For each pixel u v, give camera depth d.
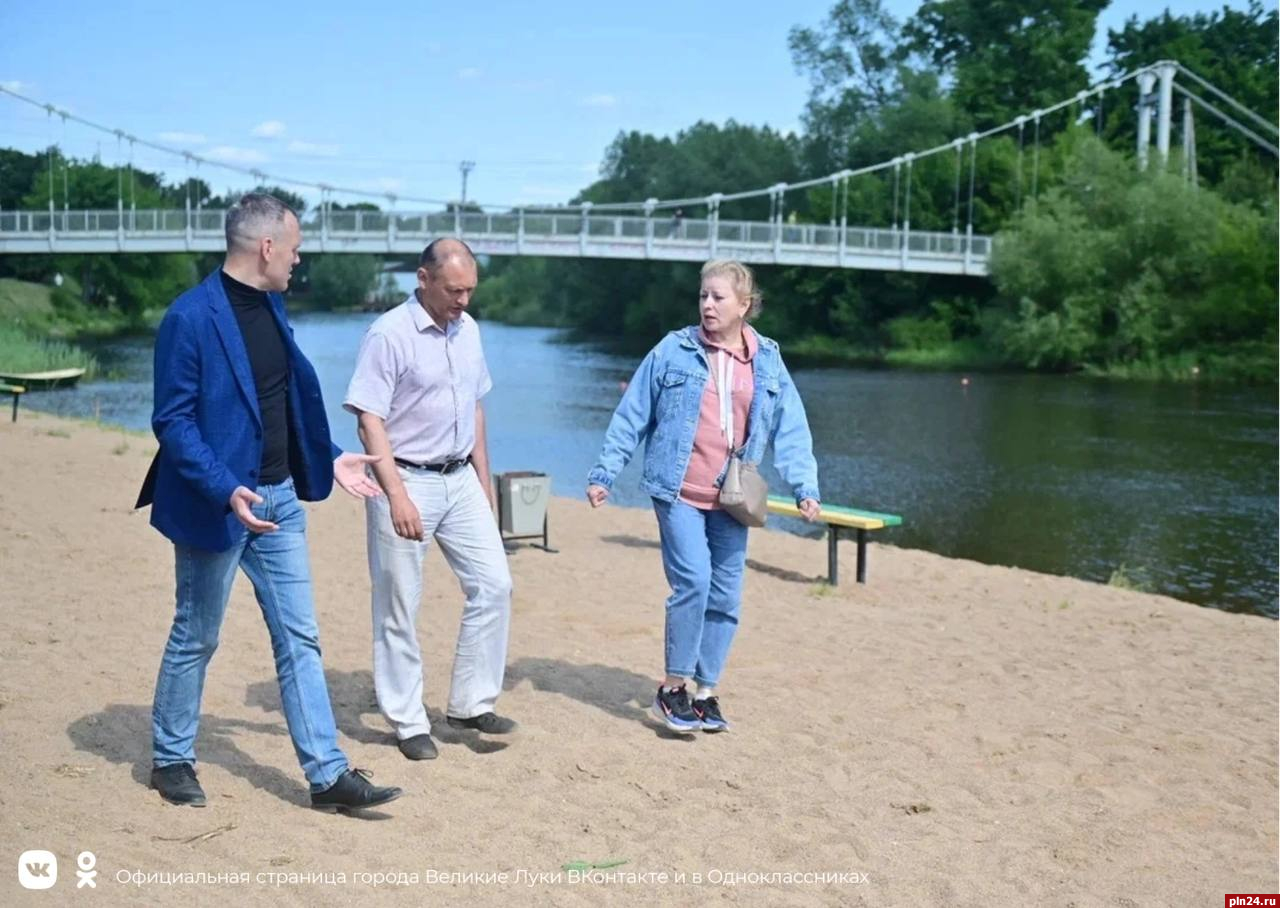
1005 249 49.25
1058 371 47.09
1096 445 26.72
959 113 66.69
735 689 6.04
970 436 28.08
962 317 55.00
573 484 20.05
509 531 9.45
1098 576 14.80
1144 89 56.00
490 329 73.94
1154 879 4.26
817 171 71.06
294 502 4.29
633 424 5.27
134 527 9.15
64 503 9.99
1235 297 44.84
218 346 4.03
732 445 5.20
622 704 5.71
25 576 7.44
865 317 57.56
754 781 4.88
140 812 4.20
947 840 4.46
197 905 3.60
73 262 60.78
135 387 31.52
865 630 7.50
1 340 36.12
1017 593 9.06
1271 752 5.57
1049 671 6.77
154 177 83.94
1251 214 47.91
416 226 51.59
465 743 5.09
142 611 6.76
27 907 3.48
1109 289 47.41
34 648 5.95
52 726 4.92
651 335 67.75
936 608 8.33
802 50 71.12
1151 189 47.50
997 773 5.15
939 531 17.64
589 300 73.25
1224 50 74.50
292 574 4.26
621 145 91.12
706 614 5.36
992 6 70.31
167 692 4.29
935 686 6.30
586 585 8.26
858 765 5.12
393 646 4.86
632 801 4.62
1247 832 4.70
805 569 9.56
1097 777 5.16
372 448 4.68
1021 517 18.72
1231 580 14.72
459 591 7.73
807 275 59.31
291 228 4.16
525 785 4.71
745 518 5.16
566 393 35.53
